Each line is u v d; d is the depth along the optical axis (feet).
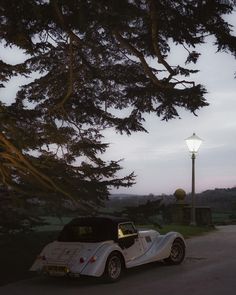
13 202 54.80
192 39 42.22
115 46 48.67
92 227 45.91
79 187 53.57
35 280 46.55
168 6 40.27
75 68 52.16
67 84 53.26
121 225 46.75
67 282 45.47
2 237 56.34
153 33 41.98
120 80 51.75
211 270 49.67
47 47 47.85
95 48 47.88
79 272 42.70
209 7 39.75
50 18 42.60
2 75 50.90
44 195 53.88
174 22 41.14
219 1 39.45
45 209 55.62
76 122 56.29
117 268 45.11
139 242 48.34
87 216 50.83
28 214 56.24
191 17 40.65
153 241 50.65
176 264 52.75
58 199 54.60
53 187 53.62
